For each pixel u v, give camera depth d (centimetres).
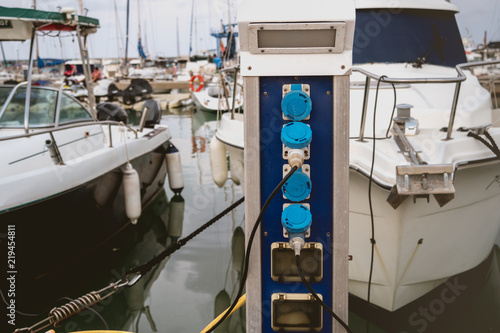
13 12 425
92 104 554
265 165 177
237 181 566
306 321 184
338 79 168
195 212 605
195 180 748
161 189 712
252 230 173
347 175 173
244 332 344
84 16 508
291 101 167
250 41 164
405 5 424
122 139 584
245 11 160
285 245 179
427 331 337
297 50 166
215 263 457
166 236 530
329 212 178
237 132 474
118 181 511
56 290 409
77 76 2183
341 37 161
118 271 446
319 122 173
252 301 184
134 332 346
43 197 380
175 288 410
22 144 400
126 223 545
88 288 413
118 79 2439
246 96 171
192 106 1706
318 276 180
